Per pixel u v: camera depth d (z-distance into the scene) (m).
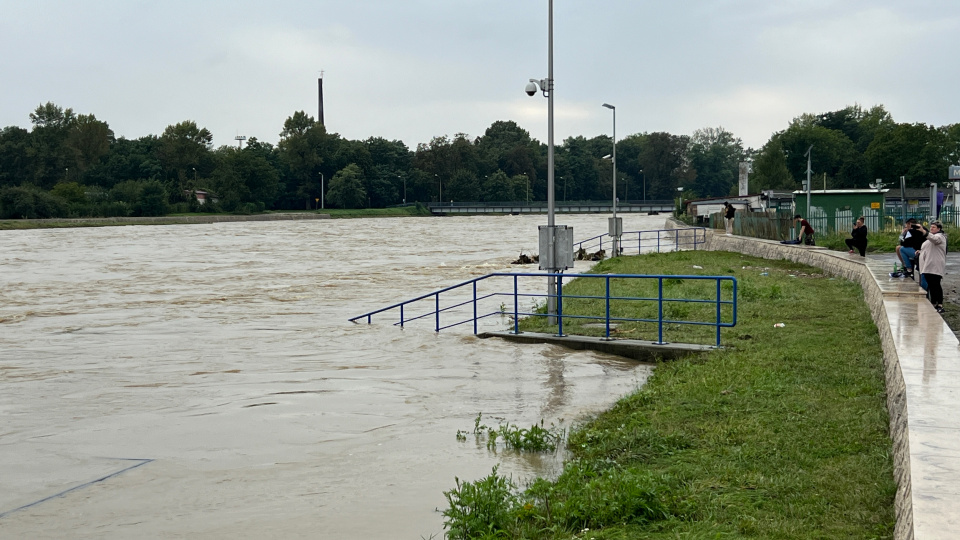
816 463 7.73
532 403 12.27
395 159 191.62
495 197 189.00
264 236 85.50
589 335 17.22
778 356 13.09
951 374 8.68
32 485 9.08
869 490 6.81
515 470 8.96
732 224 50.25
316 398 13.20
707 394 10.90
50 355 18.89
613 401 12.17
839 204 47.62
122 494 8.68
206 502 8.34
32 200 109.69
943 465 5.73
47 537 7.54
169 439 10.90
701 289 23.62
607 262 38.41
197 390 14.25
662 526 6.59
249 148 172.12
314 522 7.68
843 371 11.72
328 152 175.62
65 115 159.25
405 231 97.88
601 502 6.99
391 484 8.70
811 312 18.11
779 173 122.25
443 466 9.24
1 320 25.77
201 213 138.75
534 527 6.84
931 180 110.19
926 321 12.71
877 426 8.66
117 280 39.41
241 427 11.43
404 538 7.23
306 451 10.09
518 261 45.72
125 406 13.09
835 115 165.25
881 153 112.94
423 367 15.62
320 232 95.44
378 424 11.34
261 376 15.41
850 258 26.19
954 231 34.34
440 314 24.34
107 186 153.00
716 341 15.20
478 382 13.96
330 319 24.30
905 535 5.14
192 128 156.88
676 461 8.28
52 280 39.59
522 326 19.39
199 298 31.33
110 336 21.97
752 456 8.09
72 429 11.61
